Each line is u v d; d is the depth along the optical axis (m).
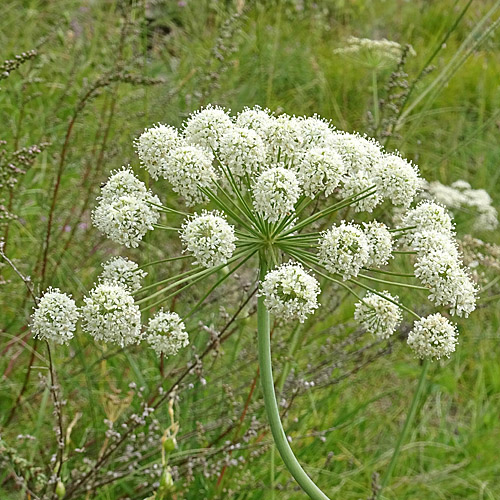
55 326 0.43
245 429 0.61
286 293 0.43
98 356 0.65
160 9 1.08
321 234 0.44
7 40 0.95
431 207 0.45
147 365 0.65
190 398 0.60
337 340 0.70
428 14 1.33
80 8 1.05
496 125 1.06
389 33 1.29
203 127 0.46
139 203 0.45
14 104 0.82
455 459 0.68
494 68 1.19
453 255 0.44
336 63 1.12
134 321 0.43
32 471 0.52
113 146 0.68
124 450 0.58
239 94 0.97
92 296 0.43
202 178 0.45
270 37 1.08
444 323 0.44
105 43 0.91
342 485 0.63
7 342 0.63
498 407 0.73
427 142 1.03
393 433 0.70
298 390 0.57
